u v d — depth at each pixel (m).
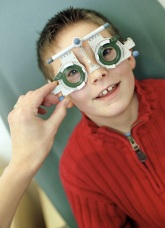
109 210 0.88
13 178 0.65
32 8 0.87
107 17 0.87
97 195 0.86
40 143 0.67
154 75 0.93
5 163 1.11
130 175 0.82
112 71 0.71
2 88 0.92
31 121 0.66
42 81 0.93
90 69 0.69
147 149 0.80
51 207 1.06
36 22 0.88
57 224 1.04
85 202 0.87
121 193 0.84
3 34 0.89
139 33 0.87
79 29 0.74
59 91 0.72
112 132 0.80
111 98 0.72
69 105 0.79
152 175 0.80
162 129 0.81
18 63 0.91
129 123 0.82
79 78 0.71
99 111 0.75
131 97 0.76
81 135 0.88
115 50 0.70
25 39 0.89
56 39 0.75
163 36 0.87
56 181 1.02
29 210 1.06
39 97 0.68
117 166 0.83
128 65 0.74
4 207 0.63
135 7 0.85
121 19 0.86
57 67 0.73
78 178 0.88
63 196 1.03
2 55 0.90
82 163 0.87
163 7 0.86
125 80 0.73
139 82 0.89
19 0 0.86
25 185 0.66
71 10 0.80
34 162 0.66
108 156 0.83
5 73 0.91
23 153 0.66
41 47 0.80
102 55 0.69
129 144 0.80
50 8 0.87
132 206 0.85
